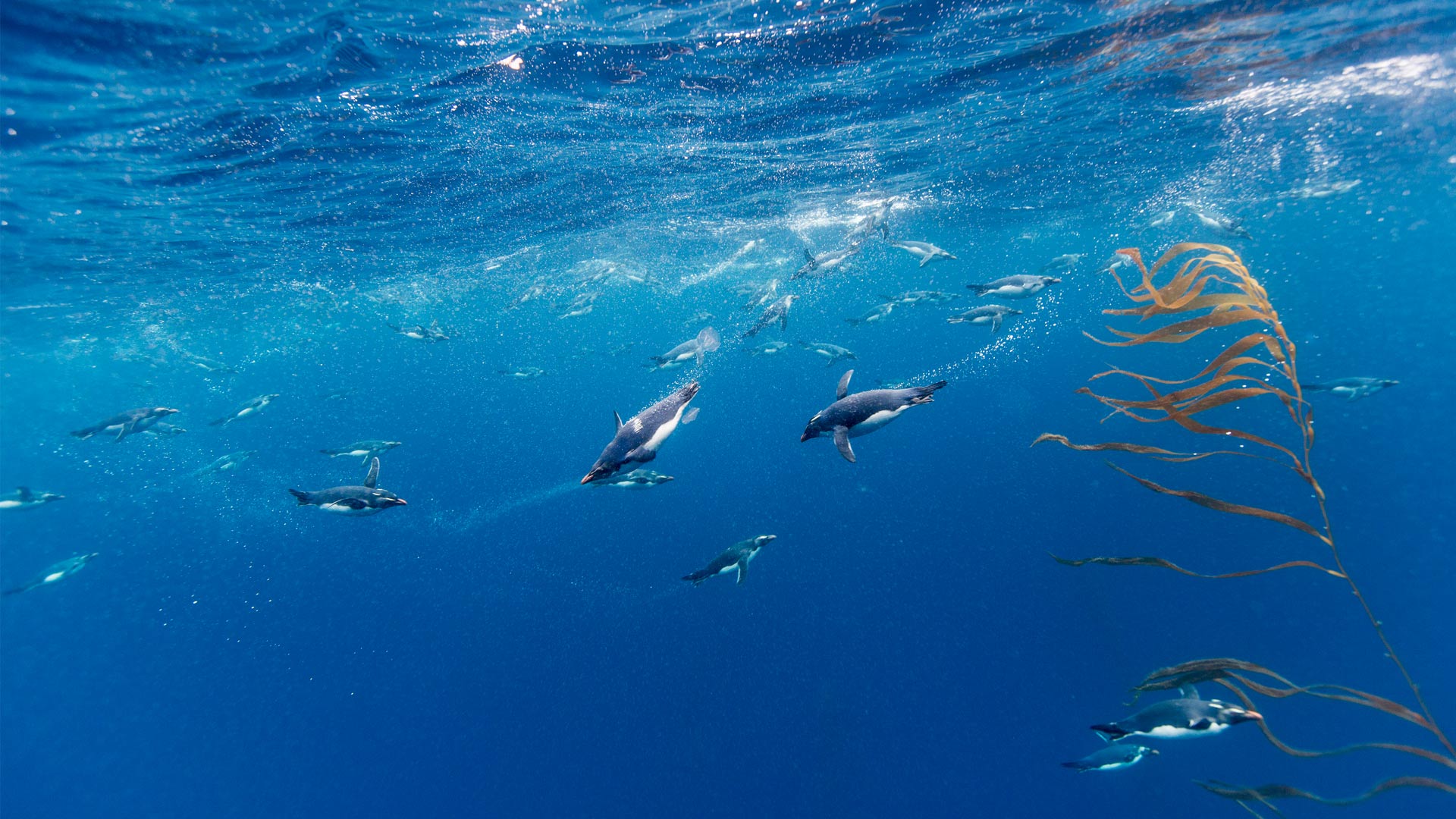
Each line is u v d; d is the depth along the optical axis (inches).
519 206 537.6
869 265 920.9
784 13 284.4
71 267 519.2
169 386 1557.6
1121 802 399.5
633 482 363.3
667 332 1761.8
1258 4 309.4
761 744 442.3
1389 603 499.2
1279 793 118.3
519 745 462.9
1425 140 629.6
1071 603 501.0
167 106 287.9
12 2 204.8
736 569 360.5
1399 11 330.3
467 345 1417.3
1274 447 107.5
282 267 645.3
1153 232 1026.7
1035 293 400.8
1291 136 550.9
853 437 213.2
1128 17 312.2
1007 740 424.8
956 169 551.8
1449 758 95.2
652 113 375.2
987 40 322.7
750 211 633.0
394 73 297.6
